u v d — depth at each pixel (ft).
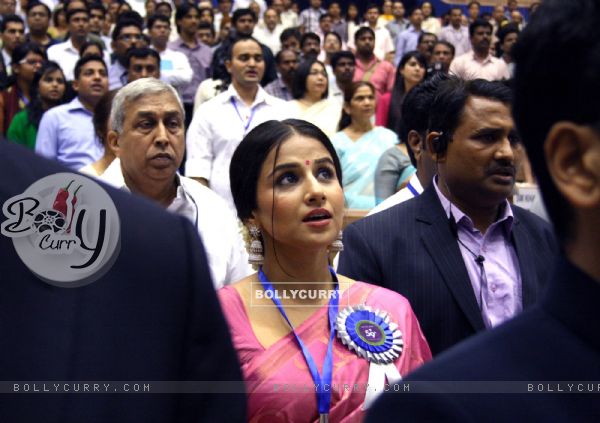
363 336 6.61
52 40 33.76
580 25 2.63
